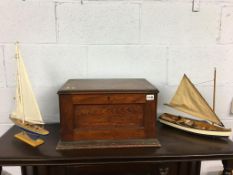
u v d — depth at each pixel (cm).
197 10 105
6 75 105
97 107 83
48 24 102
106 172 86
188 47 108
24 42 103
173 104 100
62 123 83
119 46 106
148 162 81
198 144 87
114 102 83
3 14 100
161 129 100
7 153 79
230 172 84
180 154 79
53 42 104
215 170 122
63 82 107
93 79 104
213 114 91
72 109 82
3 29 101
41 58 105
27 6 100
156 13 104
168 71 109
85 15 102
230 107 115
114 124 85
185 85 94
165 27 106
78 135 84
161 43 107
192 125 95
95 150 80
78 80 101
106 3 102
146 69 109
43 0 100
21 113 87
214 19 107
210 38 108
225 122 116
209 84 112
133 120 85
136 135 86
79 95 81
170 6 104
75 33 104
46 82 107
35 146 83
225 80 112
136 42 106
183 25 106
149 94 83
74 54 105
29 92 84
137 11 104
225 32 108
